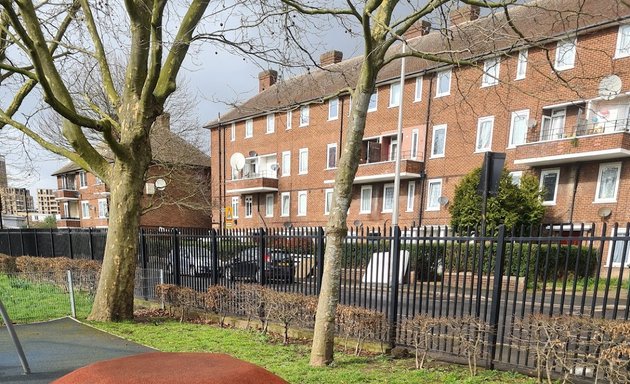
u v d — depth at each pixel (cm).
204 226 3325
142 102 712
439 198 1900
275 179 2783
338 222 478
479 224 1408
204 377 132
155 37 658
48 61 695
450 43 527
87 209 3759
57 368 466
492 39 466
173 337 616
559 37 499
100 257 1216
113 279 727
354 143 474
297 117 2661
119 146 695
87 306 837
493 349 459
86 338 594
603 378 379
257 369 147
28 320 715
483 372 442
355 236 618
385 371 454
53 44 934
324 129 2489
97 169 751
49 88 557
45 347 548
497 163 578
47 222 4434
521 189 1480
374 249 674
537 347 400
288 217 2738
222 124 3172
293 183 2694
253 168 3064
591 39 1431
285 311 609
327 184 2455
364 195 2316
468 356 450
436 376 434
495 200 1412
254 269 752
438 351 504
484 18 518
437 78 1931
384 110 2180
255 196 2978
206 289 805
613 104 1435
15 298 910
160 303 875
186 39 688
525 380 413
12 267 1330
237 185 2917
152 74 679
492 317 464
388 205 2194
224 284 809
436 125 1944
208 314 758
